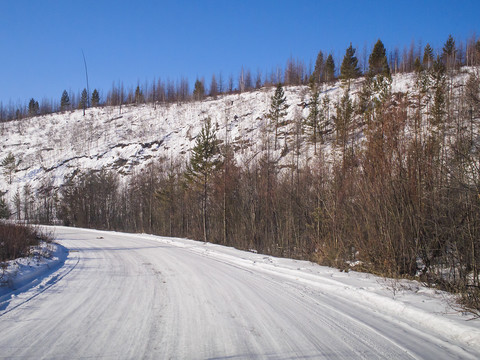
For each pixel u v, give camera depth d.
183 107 84.44
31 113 106.88
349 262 11.32
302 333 4.86
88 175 56.38
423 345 4.45
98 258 13.94
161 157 57.28
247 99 73.62
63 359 3.78
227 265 12.17
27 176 66.00
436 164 8.86
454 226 7.75
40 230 18.31
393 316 5.84
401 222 9.19
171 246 20.36
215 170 27.92
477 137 8.50
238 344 4.36
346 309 6.26
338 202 13.41
